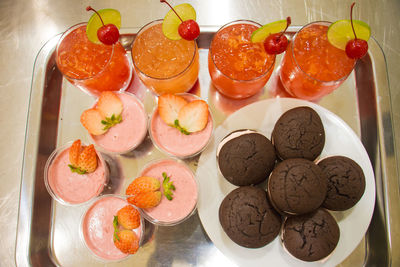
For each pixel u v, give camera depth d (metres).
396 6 0.45
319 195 0.30
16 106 0.45
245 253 0.33
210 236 0.34
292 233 0.32
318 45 0.35
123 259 0.36
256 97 0.40
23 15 0.47
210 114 0.37
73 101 0.41
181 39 0.35
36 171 0.38
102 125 0.38
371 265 0.36
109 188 0.38
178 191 0.36
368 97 0.39
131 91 0.41
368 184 0.35
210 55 0.33
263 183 0.36
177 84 0.36
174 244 0.37
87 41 0.37
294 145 0.33
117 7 0.45
